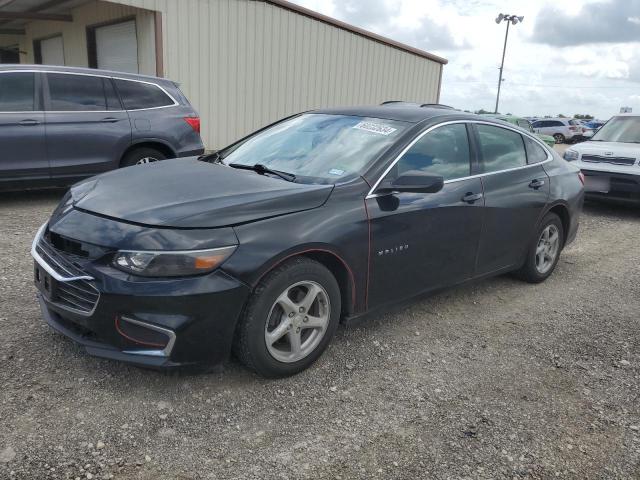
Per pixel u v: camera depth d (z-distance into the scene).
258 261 2.88
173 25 11.27
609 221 8.46
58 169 6.79
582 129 37.34
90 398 2.90
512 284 5.23
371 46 15.70
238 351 3.02
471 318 4.36
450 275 4.12
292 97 13.95
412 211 3.65
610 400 3.28
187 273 2.73
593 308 4.74
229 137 12.81
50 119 6.66
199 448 2.61
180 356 2.79
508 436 2.87
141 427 2.71
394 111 4.22
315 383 3.23
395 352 3.69
